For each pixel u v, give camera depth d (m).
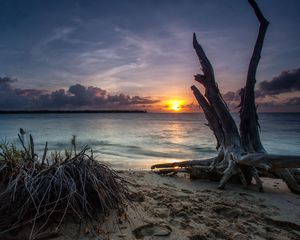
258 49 6.20
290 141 20.66
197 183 5.82
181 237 2.78
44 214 2.61
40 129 33.19
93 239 2.50
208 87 6.41
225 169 5.74
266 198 4.75
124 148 15.51
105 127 41.03
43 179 2.78
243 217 3.63
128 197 3.51
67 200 2.69
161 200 3.99
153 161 10.47
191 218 3.35
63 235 2.49
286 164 4.74
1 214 2.47
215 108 6.29
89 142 18.86
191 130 34.84
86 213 2.85
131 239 2.59
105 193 2.96
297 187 5.18
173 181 5.87
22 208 2.44
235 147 5.84
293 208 4.20
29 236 2.38
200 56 6.65
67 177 2.89
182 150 14.80
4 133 25.25
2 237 2.31
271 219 3.62
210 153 13.70
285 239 3.02
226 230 3.09
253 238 2.96
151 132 30.42
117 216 3.00
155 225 2.97
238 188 5.49
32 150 3.20
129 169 7.88
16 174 2.85
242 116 6.16
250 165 5.30
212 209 3.81
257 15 6.17
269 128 39.19
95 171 3.17
